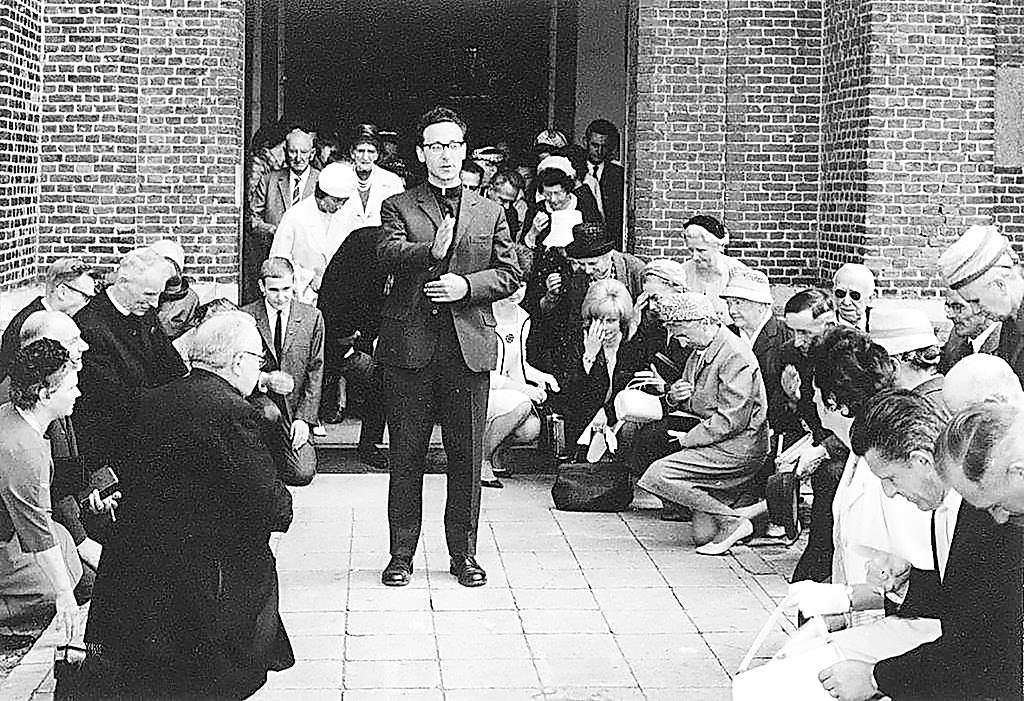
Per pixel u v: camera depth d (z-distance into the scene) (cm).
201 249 1153
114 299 718
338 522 898
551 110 1351
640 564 809
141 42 1138
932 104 1083
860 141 1098
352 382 1084
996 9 1081
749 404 835
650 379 963
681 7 1176
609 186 1248
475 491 770
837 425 572
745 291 897
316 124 1305
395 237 761
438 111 772
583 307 988
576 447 1006
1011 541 381
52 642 641
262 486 514
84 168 1127
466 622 703
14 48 1007
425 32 1331
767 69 1180
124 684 507
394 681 618
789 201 1187
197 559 511
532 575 785
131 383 706
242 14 1157
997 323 650
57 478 659
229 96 1150
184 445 511
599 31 1359
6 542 625
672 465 838
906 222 1090
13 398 588
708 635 684
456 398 761
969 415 373
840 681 414
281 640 550
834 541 538
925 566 466
